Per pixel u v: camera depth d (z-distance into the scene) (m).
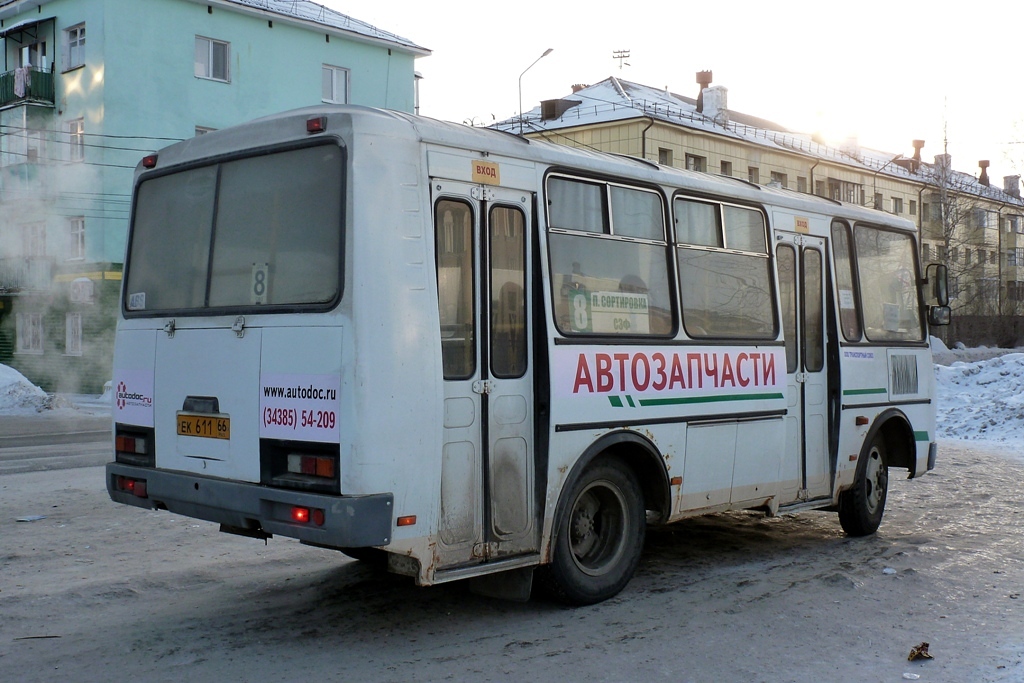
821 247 8.72
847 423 8.74
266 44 33.69
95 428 20.91
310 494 5.25
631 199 6.92
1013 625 6.11
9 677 5.06
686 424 7.11
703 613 6.36
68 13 31.30
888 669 5.26
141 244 6.64
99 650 5.51
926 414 9.89
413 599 6.63
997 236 62.91
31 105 31.48
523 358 6.04
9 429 20.58
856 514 8.89
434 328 5.46
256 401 5.63
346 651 5.52
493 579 6.26
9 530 8.77
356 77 36.38
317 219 5.49
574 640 5.75
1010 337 53.81
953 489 11.91
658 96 45.72
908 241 10.01
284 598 6.63
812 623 6.14
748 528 9.37
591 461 6.49
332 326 5.28
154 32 30.97
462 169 5.76
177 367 6.14
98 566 7.48
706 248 7.52
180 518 9.41
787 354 8.19
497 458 5.84
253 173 5.91
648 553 8.19
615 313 6.68
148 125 30.97
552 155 6.33
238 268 5.90
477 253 5.80
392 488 5.22
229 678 5.06
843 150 53.72
